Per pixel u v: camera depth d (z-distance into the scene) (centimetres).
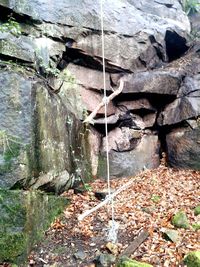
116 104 891
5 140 495
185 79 919
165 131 941
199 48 1009
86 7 789
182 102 899
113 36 834
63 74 777
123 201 686
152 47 929
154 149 934
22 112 516
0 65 550
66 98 764
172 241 527
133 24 879
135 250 512
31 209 511
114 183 809
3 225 473
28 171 506
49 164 583
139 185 785
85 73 825
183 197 706
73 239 551
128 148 888
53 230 567
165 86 883
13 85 519
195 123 885
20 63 604
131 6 960
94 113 779
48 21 711
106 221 603
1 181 484
